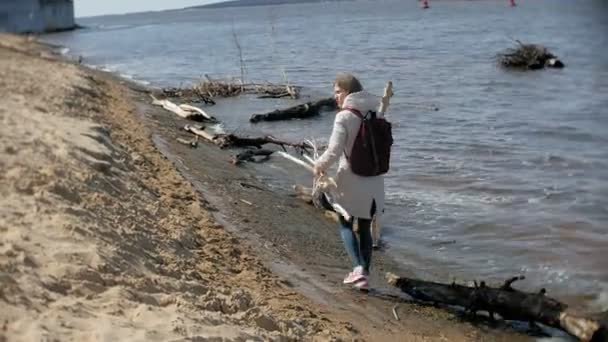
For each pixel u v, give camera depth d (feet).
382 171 20.62
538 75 93.97
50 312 12.89
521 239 28.19
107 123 42.50
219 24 378.12
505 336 19.60
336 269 24.22
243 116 63.77
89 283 14.85
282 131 55.42
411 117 61.16
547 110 63.57
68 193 21.17
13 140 26.02
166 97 75.92
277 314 17.66
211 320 14.98
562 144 47.47
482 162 42.50
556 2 463.01
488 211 32.12
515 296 20.26
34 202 19.22
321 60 125.70
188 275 18.63
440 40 169.99
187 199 28.50
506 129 53.83
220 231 24.99
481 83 86.89
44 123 32.22
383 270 24.59
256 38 210.38
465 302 20.89
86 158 26.73
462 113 62.95
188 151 42.16
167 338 13.14
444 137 51.01
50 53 134.62
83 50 186.39
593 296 22.25
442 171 40.24
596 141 48.14
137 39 244.22
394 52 138.92
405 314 20.61
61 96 47.75
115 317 13.61
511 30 196.95
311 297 20.49
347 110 20.24
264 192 34.40
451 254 26.73
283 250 25.26
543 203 33.17
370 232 21.68
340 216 21.85
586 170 39.63
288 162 42.75
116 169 28.19
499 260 25.96
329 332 17.43
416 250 27.14
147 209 23.85
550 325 19.58
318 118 61.26
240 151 45.68
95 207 21.11
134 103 63.16
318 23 318.24
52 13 319.68
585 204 32.65
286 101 73.92
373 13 432.25
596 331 18.42
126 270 16.55
